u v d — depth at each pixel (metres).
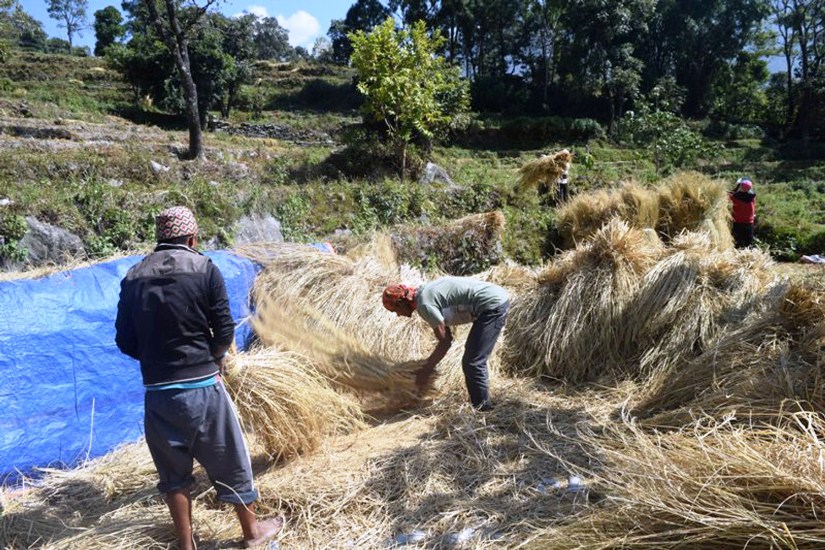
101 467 4.12
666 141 19.75
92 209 8.80
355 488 3.57
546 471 3.68
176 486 3.05
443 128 19.23
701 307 5.09
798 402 3.39
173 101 29.56
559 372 5.27
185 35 17.42
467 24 41.97
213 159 17.72
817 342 3.94
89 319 4.50
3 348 4.10
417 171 15.99
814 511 2.55
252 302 5.51
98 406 4.41
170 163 14.89
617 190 10.98
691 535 2.70
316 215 11.05
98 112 29.42
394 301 4.52
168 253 3.10
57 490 3.88
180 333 2.97
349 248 8.02
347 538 3.22
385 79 15.15
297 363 4.26
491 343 4.54
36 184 11.42
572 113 40.03
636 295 5.30
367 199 11.72
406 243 8.73
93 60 44.06
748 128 39.56
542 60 41.47
